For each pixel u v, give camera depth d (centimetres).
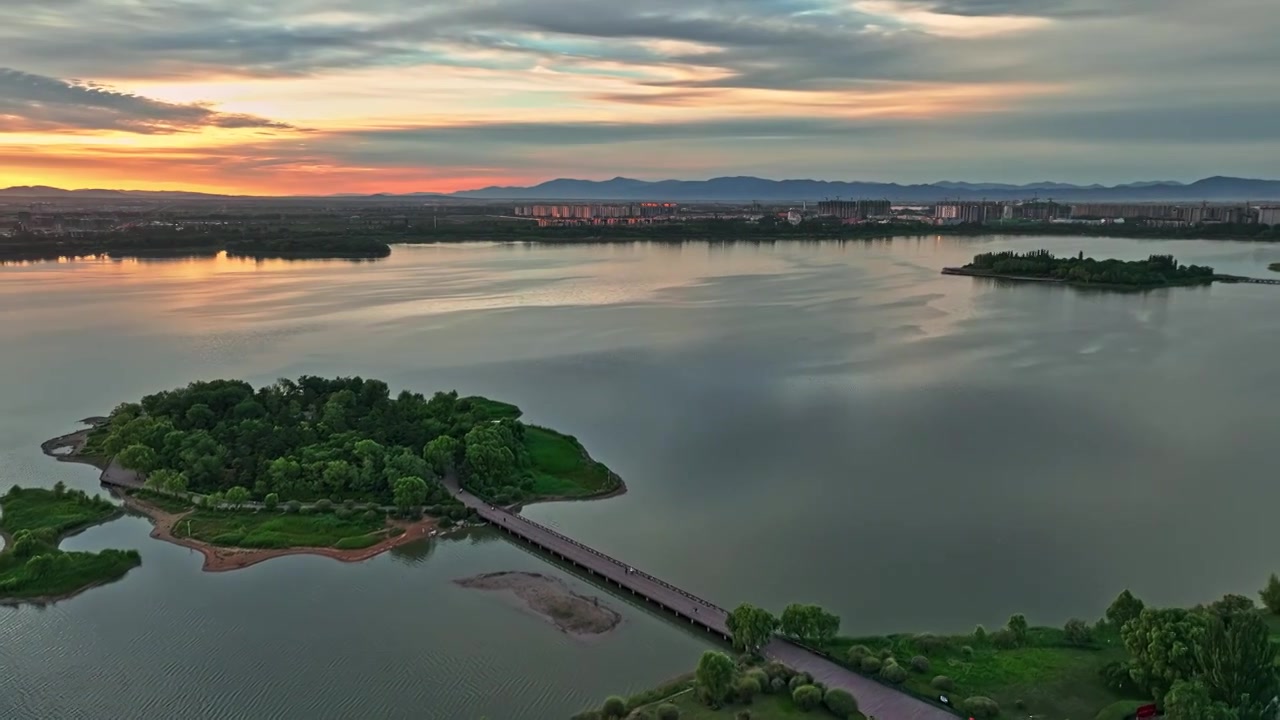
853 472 15975
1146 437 17750
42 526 13362
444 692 9550
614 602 11575
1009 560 12644
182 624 10869
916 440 17688
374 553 12850
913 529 13650
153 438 15975
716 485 15462
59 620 10956
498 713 9206
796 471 16088
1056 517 14050
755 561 12656
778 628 10369
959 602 11488
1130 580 12075
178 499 14488
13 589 11475
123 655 10212
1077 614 11212
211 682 9706
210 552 12800
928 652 9950
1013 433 18100
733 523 13925
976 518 14038
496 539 13450
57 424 18962
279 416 17250
